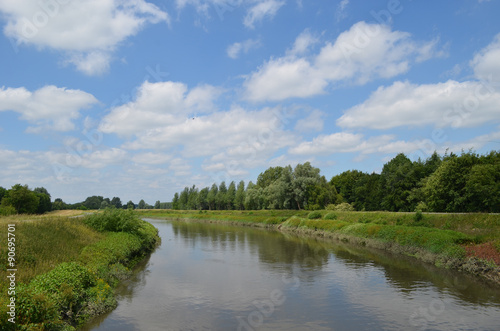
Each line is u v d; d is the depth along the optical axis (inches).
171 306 621.3
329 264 1046.4
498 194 1409.9
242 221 3221.0
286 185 3011.8
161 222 3688.5
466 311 590.9
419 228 1224.8
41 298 424.2
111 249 921.5
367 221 1721.2
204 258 1178.6
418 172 2416.3
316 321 547.5
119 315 567.2
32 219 959.6
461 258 916.6
